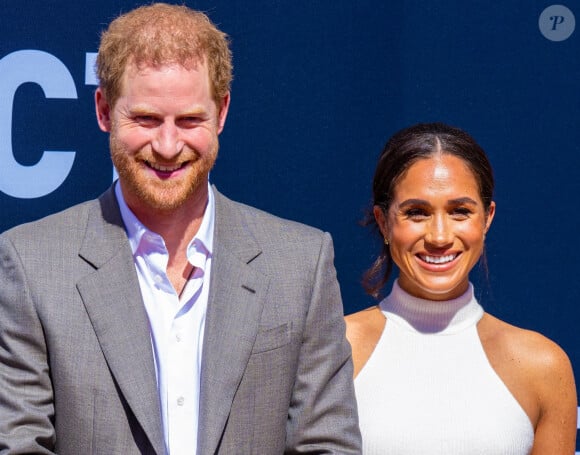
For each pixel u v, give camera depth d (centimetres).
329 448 761
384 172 923
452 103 1062
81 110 1038
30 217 1033
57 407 725
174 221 760
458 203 887
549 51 1063
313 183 1059
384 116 1059
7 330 732
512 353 927
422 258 904
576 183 1064
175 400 743
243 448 736
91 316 731
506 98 1062
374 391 916
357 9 1058
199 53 727
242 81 1052
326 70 1058
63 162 1037
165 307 759
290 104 1056
